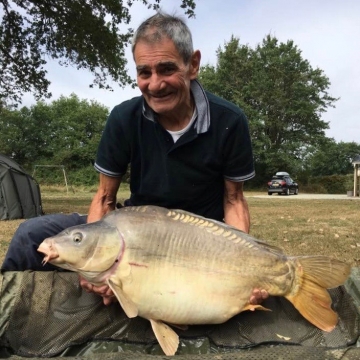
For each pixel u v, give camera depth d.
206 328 0.85
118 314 0.87
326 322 0.80
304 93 16.83
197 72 0.93
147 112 0.92
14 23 5.49
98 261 0.76
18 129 18.08
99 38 5.50
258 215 4.45
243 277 0.80
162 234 0.79
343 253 2.21
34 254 0.98
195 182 0.96
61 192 12.72
